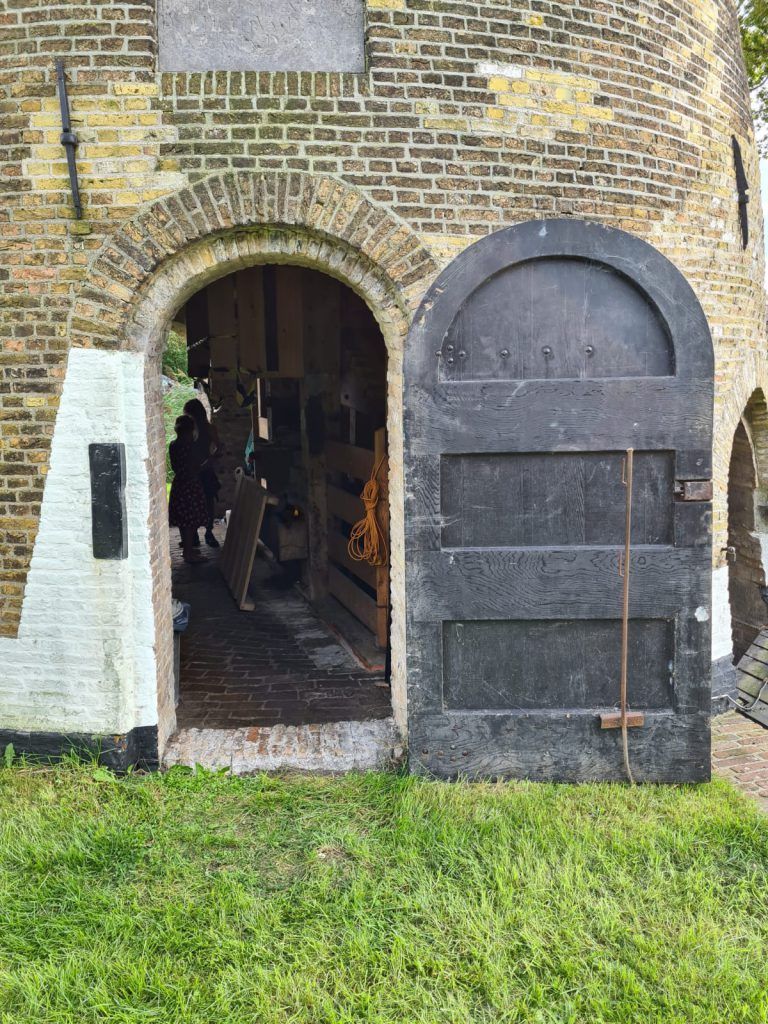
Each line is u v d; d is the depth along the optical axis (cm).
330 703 536
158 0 405
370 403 680
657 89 476
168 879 346
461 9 418
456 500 424
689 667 433
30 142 406
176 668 536
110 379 415
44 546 426
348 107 412
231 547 877
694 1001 282
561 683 436
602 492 426
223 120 407
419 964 295
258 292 701
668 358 421
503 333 416
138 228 408
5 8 402
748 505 696
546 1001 283
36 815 386
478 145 424
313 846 371
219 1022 273
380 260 421
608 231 409
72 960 297
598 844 373
